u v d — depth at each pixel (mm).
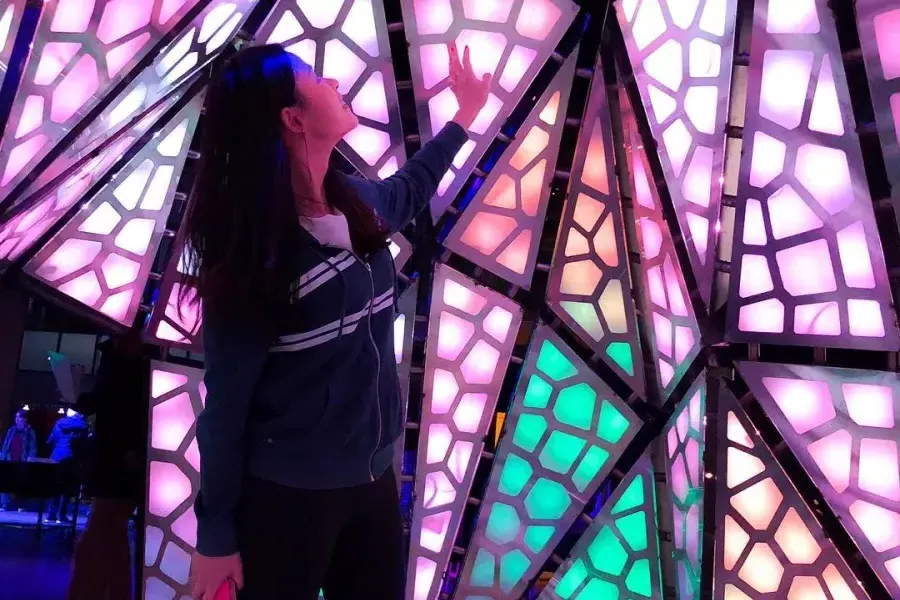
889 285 1824
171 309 2154
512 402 2264
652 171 2145
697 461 2051
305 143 1210
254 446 1158
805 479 1970
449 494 2250
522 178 2225
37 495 3709
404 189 1489
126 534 2402
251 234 1097
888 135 1766
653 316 2305
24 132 1403
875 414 1878
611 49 2193
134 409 2324
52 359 3305
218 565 1117
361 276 1186
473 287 2240
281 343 1133
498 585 2262
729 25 1928
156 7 1502
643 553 2291
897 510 1860
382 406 1235
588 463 2287
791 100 1877
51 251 2094
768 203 1924
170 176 2131
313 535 1161
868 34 1758
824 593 1948
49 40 1365
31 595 2875
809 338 1908
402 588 1299
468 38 2133
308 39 2086
